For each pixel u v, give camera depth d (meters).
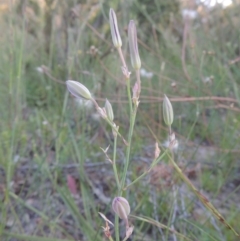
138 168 0.28
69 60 0.34
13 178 0.27
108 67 0.39
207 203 0.15
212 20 0.47
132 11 0.52
